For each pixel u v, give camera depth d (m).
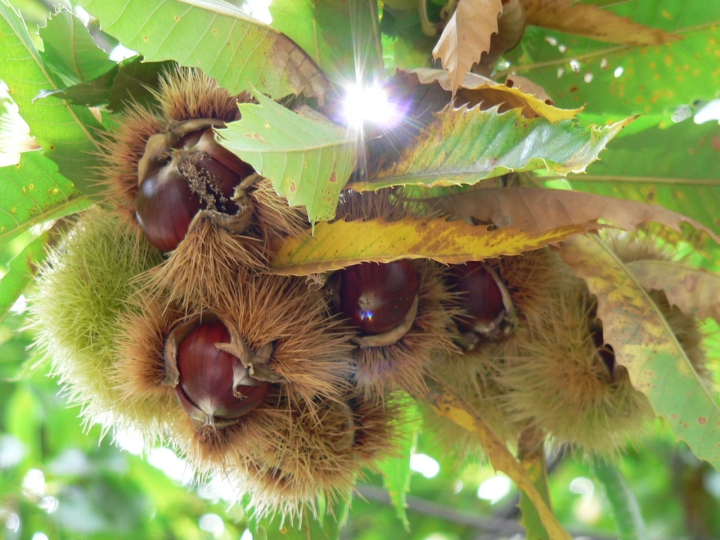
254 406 0.21
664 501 0.53
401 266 0.21
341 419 0.22
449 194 0.21
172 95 0.20
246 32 0.19
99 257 0.22
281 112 0.16
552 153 0.15
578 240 0.23
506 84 0.19
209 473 0.23
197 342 0.20
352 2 0.20
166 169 0.19
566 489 0.59
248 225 0.19
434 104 0.19
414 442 0.31
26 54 0.21
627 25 0.23
